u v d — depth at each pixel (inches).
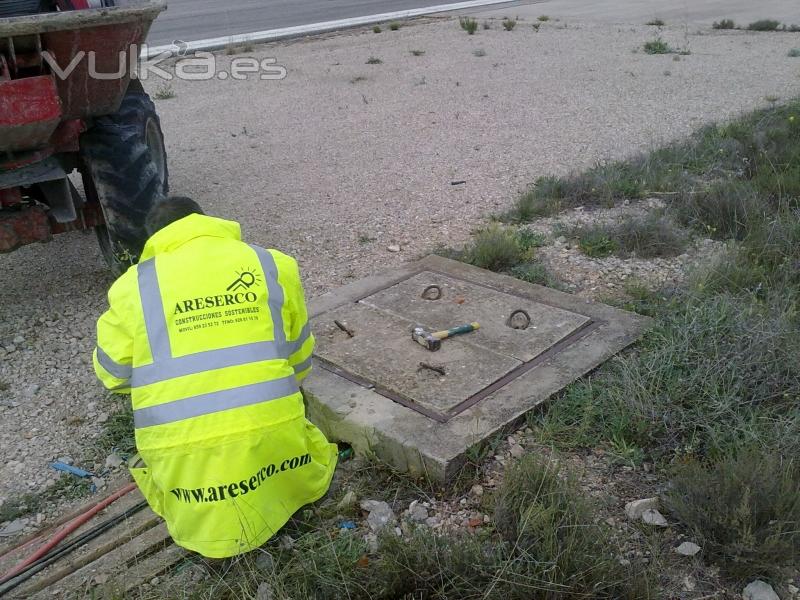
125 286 106.3
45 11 183.9
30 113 156.7
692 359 146.9
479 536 113.9
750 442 123.7
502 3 745.6
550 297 178.9
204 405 101.8
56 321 190.5
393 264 209.8
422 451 126.6
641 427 131.3
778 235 193.3
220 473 102.9
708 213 220.8
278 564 110.7
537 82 421.4
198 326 103.7
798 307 164.6
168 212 119.0
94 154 187.3
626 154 291.0
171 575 114.8
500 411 136.7
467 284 187.3
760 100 358.9
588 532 107.5
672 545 111.3
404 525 119.2
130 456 143.7
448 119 356.2
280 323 109.6
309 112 381.4
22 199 191.6
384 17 660.7
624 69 443.5
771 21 562.3
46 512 132.0
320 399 143.3
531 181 269.0
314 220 244.1
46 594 112.7
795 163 255.3
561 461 128.7
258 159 312.5
